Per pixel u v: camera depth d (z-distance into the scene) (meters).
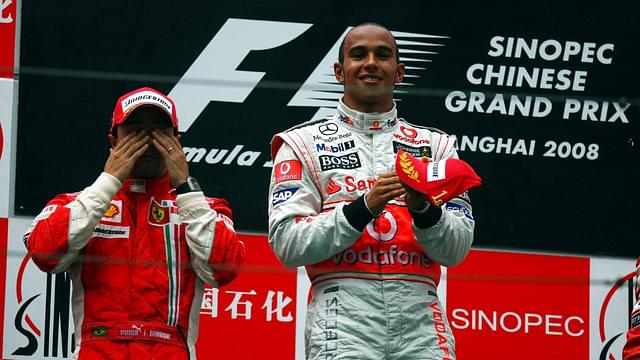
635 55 16.61
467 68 16.42
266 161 16.05
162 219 13.57
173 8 16.20
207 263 13.37
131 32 16.14
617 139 16.44
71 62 15.98
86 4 16.11
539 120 16.39
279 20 16.30
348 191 13.33
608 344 15.98
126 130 13.80
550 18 16.56
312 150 13.51
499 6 16.53
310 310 13.15
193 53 16.17
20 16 16.00
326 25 16.34
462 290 15.90
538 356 15.88
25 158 15.72
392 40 14.07
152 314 13.16
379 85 13.82
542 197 16.30
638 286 14.44
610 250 16.28
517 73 16.47
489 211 16.20
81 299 13.22
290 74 16.25
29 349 15.29
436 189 12.59
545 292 16.00
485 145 16.31
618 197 16.36
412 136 13.80
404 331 12.91
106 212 13.48
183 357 13.20
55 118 15.84
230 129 16.05
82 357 12.96
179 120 16.03
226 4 16.27
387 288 12.97
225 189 15.95
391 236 13.12
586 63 16.53
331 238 12.84
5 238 15.52
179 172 13.62
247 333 15.56
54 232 13.09
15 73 15.81
